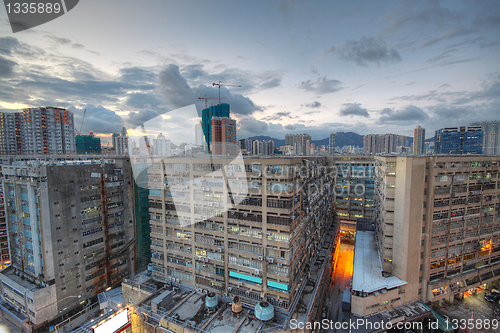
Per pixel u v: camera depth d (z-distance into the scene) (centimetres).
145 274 6122
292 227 4650
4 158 8150
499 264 6109
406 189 5216
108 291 6575
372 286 5150
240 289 4938
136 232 7206
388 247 5609
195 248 5309
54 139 12575
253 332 4253
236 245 4941
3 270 6312
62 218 5847
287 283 4538
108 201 6681
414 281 5388
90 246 6353
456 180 5538
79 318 6094
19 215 6006
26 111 11825
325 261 6556
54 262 5725
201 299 5116
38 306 5462
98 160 6788
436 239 5497
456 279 5653
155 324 4703
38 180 5509
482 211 5866
